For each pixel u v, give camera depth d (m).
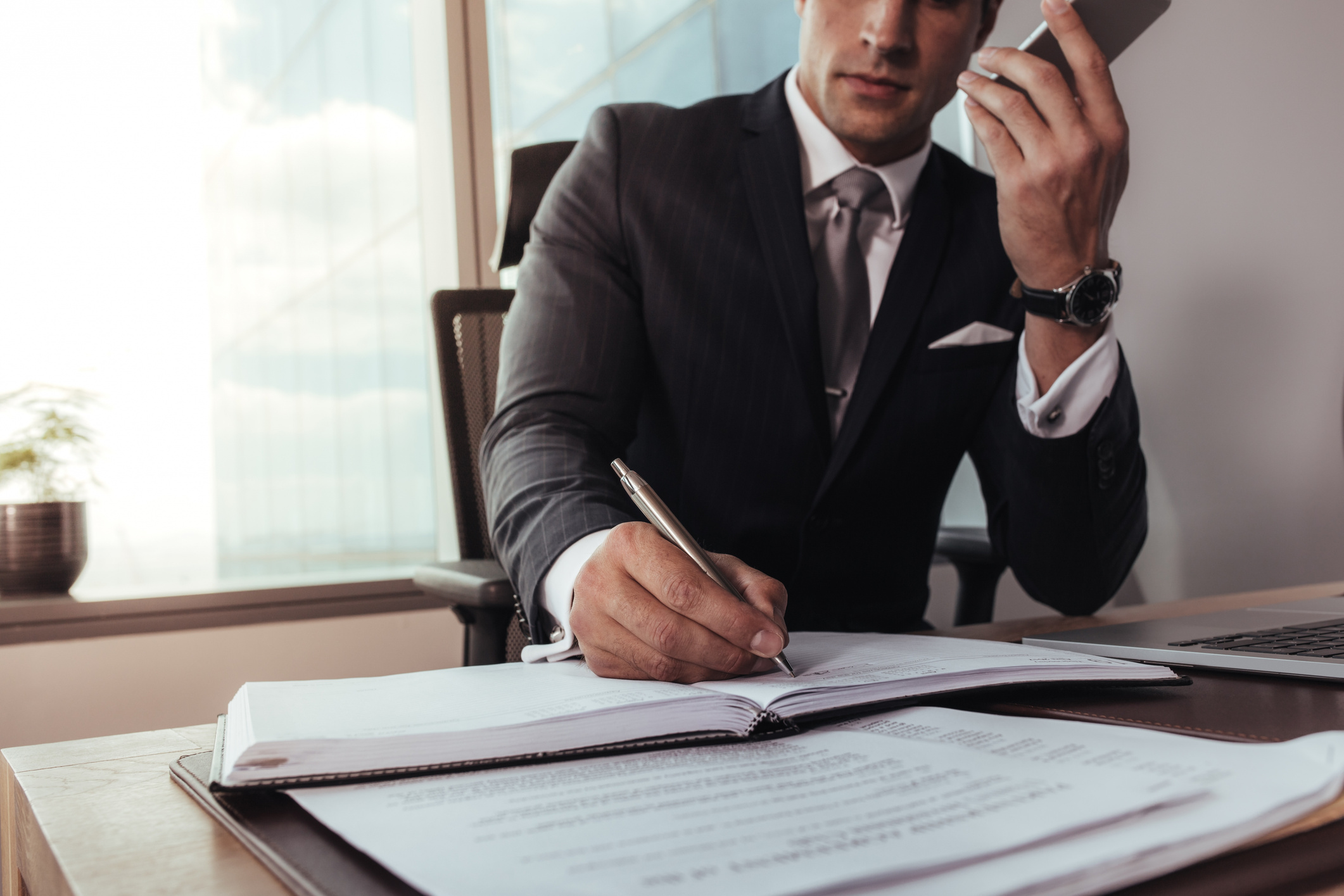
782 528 0.95
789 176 0.98
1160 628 0.67
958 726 0.38
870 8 0.86
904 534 1.01
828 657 0.52
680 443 0.98
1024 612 1.87
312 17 1.99
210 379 1.85
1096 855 0.22
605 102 2.14
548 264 0.98
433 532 2.11
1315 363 1.27
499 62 2.06
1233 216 1.38
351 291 2.04
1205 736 0.38
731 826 0.26
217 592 1.65
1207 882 0.24
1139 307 1.55
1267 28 1.32
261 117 1.94
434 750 0.35
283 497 1.93
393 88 2.11
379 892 0.25
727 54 2.12
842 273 1.01
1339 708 0.43
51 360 1.69
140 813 0.35
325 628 1.72
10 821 0.42
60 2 1.71
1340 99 1.22
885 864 0.22
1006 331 0.99
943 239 0.99
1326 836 0.27
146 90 1.80
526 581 0.63
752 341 0.96
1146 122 1.53
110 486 1.73
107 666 1.55
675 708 0.38
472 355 1.35
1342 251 1.23
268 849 0.29
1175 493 1.50
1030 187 0.73
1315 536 1.28
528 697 0.43
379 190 2.08
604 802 0.29
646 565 0.48
